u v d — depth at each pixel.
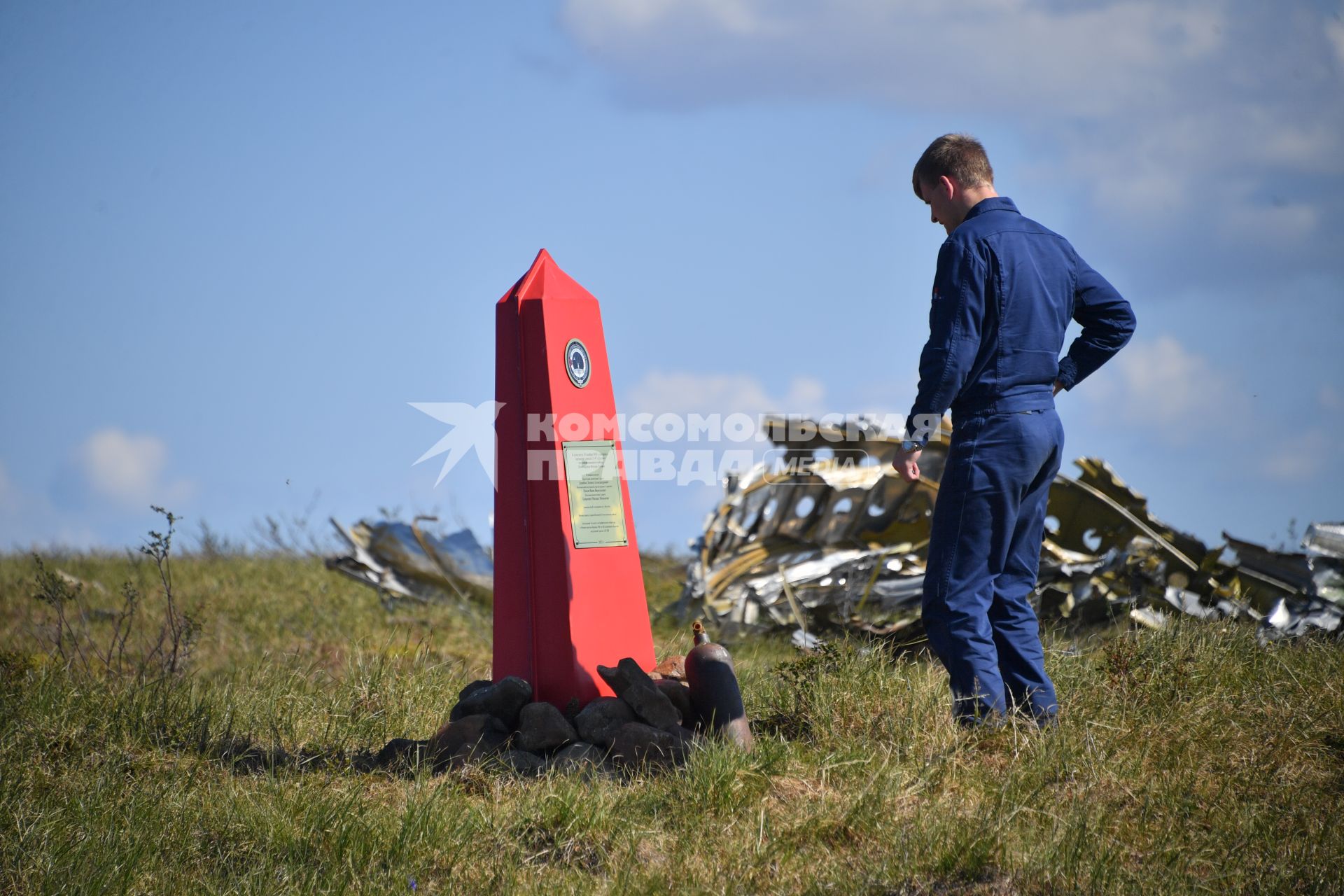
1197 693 13.55
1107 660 14.41
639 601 13.91
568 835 10.41
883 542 28.36
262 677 17.83
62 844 10.27
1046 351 12.54
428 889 9.53
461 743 12.35
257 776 12.36
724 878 9.46
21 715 13.84
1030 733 11.91
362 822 10.47
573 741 12.35
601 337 14.09
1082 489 24.39
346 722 14.84
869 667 14.02
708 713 12.74
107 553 39.69
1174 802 10.55
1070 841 9.66
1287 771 11.51
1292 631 19.77
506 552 13.38
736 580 27.80
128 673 17.48
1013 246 12.43
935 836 9.74
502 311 13.59
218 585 33.16
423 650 21.33
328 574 35.25
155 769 12.61
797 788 11.10
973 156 13.14
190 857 10.33
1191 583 23.08
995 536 12.46
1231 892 9.05
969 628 12.34
